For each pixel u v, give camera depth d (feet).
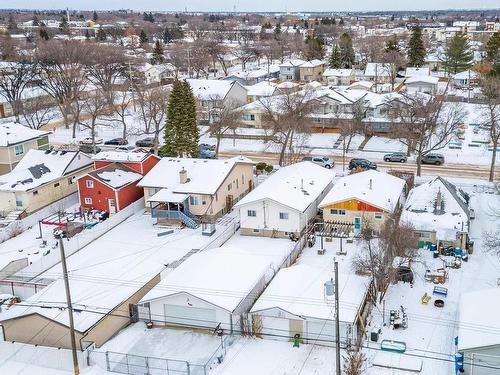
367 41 568.82
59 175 192.03
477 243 148.25
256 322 111.75
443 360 101.09
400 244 131.03
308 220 162.20
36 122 303.27
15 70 328.70
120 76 378.73
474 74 367.66
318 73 411.75
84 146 257.75
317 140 255.70
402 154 223.51
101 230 165.17
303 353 105.91
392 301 122.01
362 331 108.88
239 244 154.92
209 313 114.21
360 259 129.70
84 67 385.29
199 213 171.01
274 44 549.13
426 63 427.74
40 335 110.42
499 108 256.32
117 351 108.88
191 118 220.64
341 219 159.43
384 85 353.72
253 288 119.44
